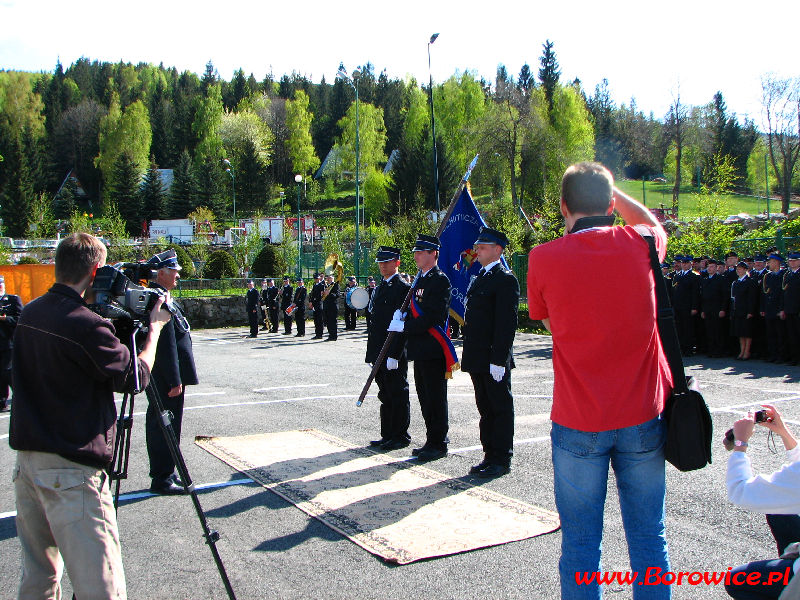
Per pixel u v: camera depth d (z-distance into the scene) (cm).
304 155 10069
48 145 9881
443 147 6925
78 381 276
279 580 363
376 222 7506
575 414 252
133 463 604
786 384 979
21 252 4247
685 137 6025
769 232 1883
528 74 9938
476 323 547
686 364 1255
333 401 884
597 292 245
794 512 262
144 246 4172
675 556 385
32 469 269
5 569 385
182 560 393
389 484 520
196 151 9731
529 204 6153
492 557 385
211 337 2131
